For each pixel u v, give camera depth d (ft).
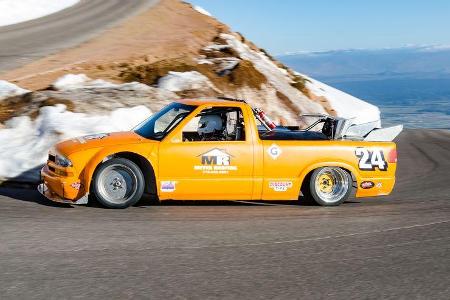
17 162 31.60
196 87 57.98
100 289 14.66
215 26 102.78
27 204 25.29
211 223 22.91
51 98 41.14
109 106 41.78
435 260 18.29
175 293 14.55
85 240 19.51
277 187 26.68
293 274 16.46
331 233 21.74
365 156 27.58
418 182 38.37
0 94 42.91
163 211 24.95
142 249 18.61
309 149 26.91
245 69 66.59
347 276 16.39
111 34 90.63
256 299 14.29
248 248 19.21
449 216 25.57
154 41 85.81
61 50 75.92
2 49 75.82
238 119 26.84
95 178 24.66
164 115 27.40
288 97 66.64
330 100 79.15
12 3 111.04
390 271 16.98
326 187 27.61
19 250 18.04
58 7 124.26
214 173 25.88
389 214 25.85
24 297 13.92
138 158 26.00
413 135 82.02
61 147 25.80
